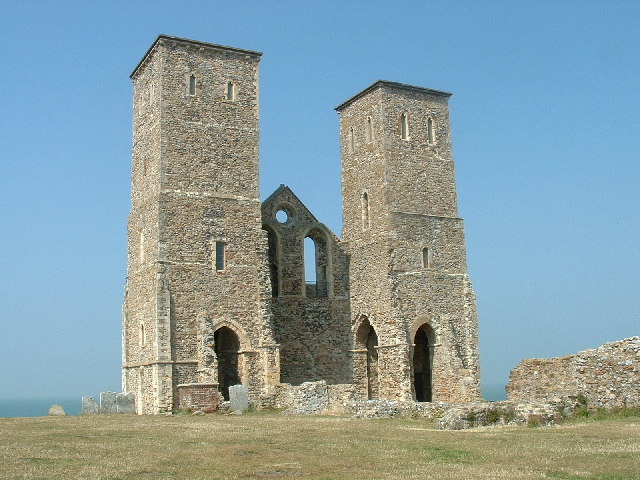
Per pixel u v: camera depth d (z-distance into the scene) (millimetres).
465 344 50250
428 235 50875
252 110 48438
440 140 53031
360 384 51406
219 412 40812
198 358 43625
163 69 46281
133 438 23984
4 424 30500
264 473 16953
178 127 46062
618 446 19594
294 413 39594
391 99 51906
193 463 18359
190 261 44688
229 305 45281
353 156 53656
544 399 28438
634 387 26953
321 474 16750
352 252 52688
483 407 25828
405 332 48219
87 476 16359
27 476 16344
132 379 45750
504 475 16000
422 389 51656
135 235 47562
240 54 48750
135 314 46312
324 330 51562
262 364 45500
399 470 17078
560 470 16547
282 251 51719
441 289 50375
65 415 40094
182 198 45250
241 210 46812
